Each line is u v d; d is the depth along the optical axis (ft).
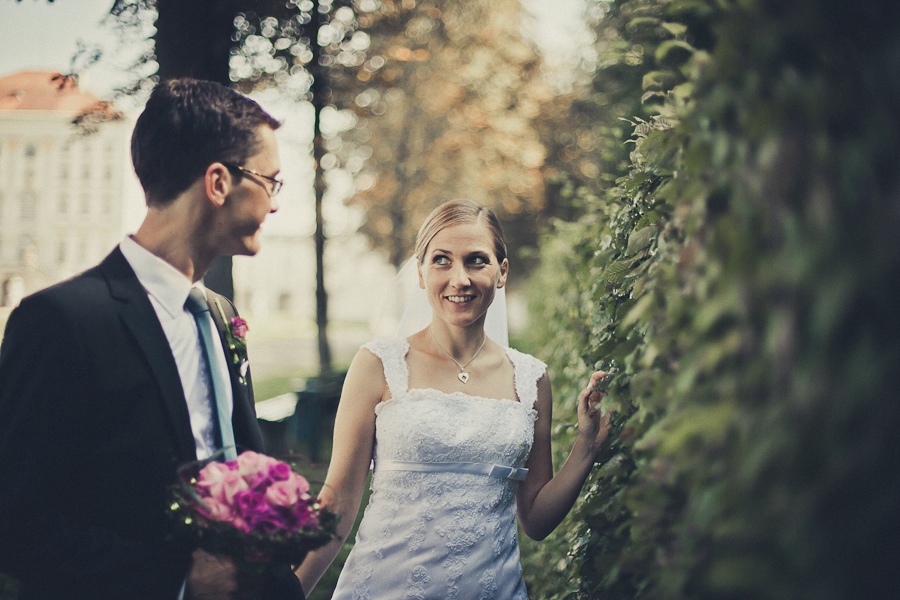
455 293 8.77
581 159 66.54
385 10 27.86
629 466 7.62
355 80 30.19
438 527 8.39
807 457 3.42
